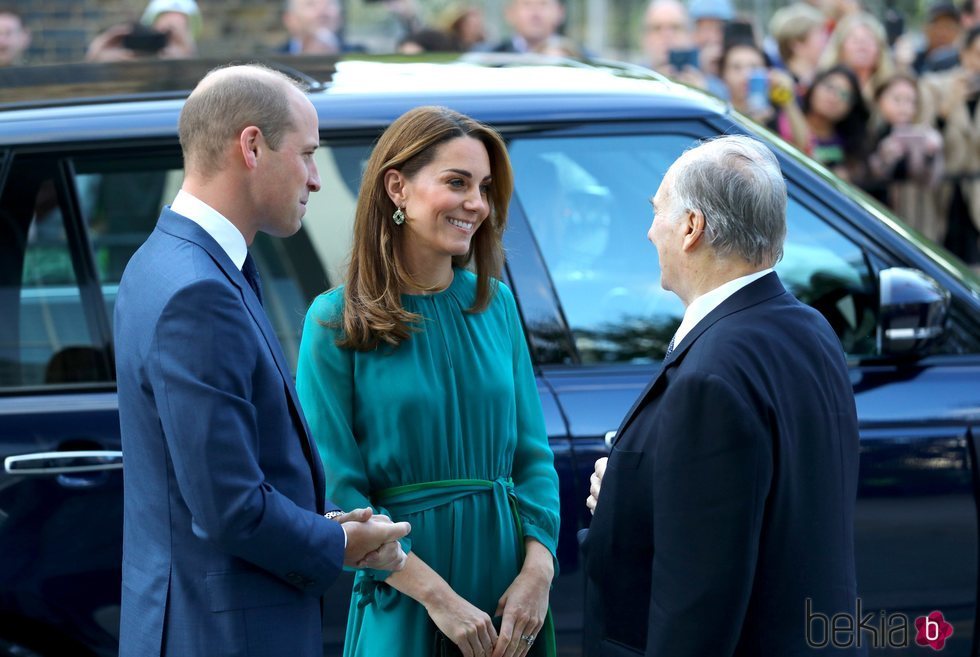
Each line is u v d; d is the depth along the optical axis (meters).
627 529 8.11
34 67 13.56
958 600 11.63
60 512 10.55
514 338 9.77
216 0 32.91
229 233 7.97
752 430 7.41
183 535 7.76
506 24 36.88
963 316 11.95
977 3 28.78
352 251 9.15
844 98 24.39
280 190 8.03
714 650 7.45
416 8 35.47
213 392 7.40
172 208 8.05
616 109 11.97
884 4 37.47
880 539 11.47
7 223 10.94
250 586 7.82
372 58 14.00
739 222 7.88
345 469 8.86
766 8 37.66
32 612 10.58
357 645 9.36
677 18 27.52
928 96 25.75
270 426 7.87
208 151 7.90
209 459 7.36
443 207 8.85
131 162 11.19
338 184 11.62
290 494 7.97
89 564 10.62
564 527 11.11
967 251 26.31
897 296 11.35
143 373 7.59
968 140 26.23
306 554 7.74
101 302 11.07
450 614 8.81
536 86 12.18
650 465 7.98
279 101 7.96
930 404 11.59
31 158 11.00
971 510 11.59
